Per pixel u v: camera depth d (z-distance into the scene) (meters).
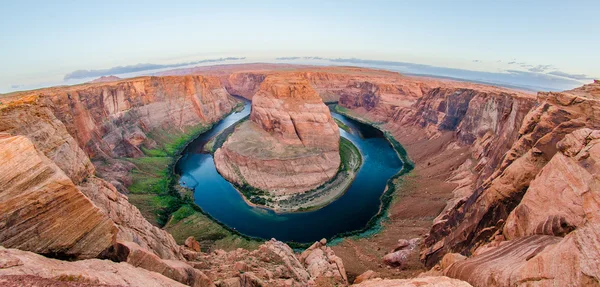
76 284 12.51
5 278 11.12
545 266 16.61
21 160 15.80
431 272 32.34
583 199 22.75
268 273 31.02
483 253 25.25
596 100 37.09
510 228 28.81
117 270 16.33
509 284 18.22
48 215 16.12
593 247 15.21
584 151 24.94
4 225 14.46
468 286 18.66
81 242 17.39
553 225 23.41
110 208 27.61
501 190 35.41
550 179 26.94
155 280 17.28
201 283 24.94
